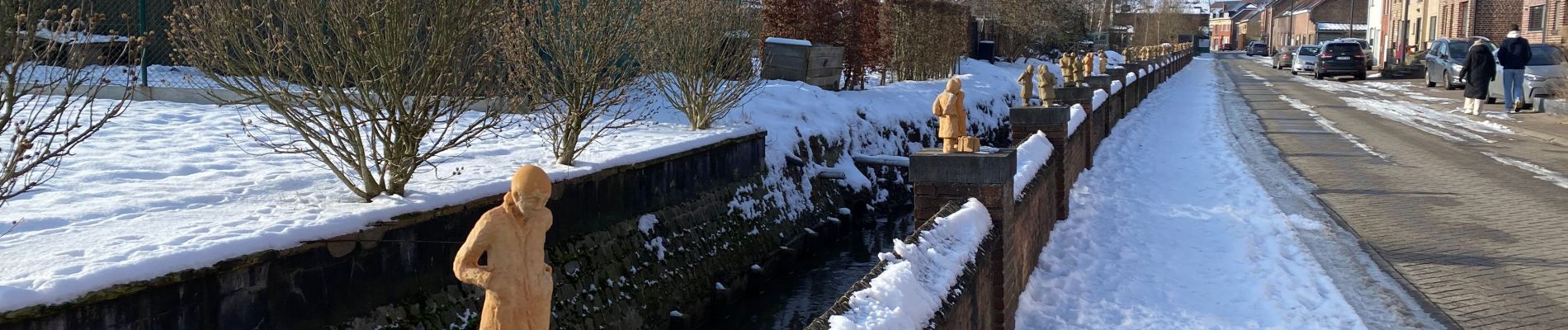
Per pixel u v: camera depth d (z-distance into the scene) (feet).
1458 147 50.67
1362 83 108.27
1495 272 24.93
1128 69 81.87
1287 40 304.30
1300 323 21.12
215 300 15.80
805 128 44.65
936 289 15.35
